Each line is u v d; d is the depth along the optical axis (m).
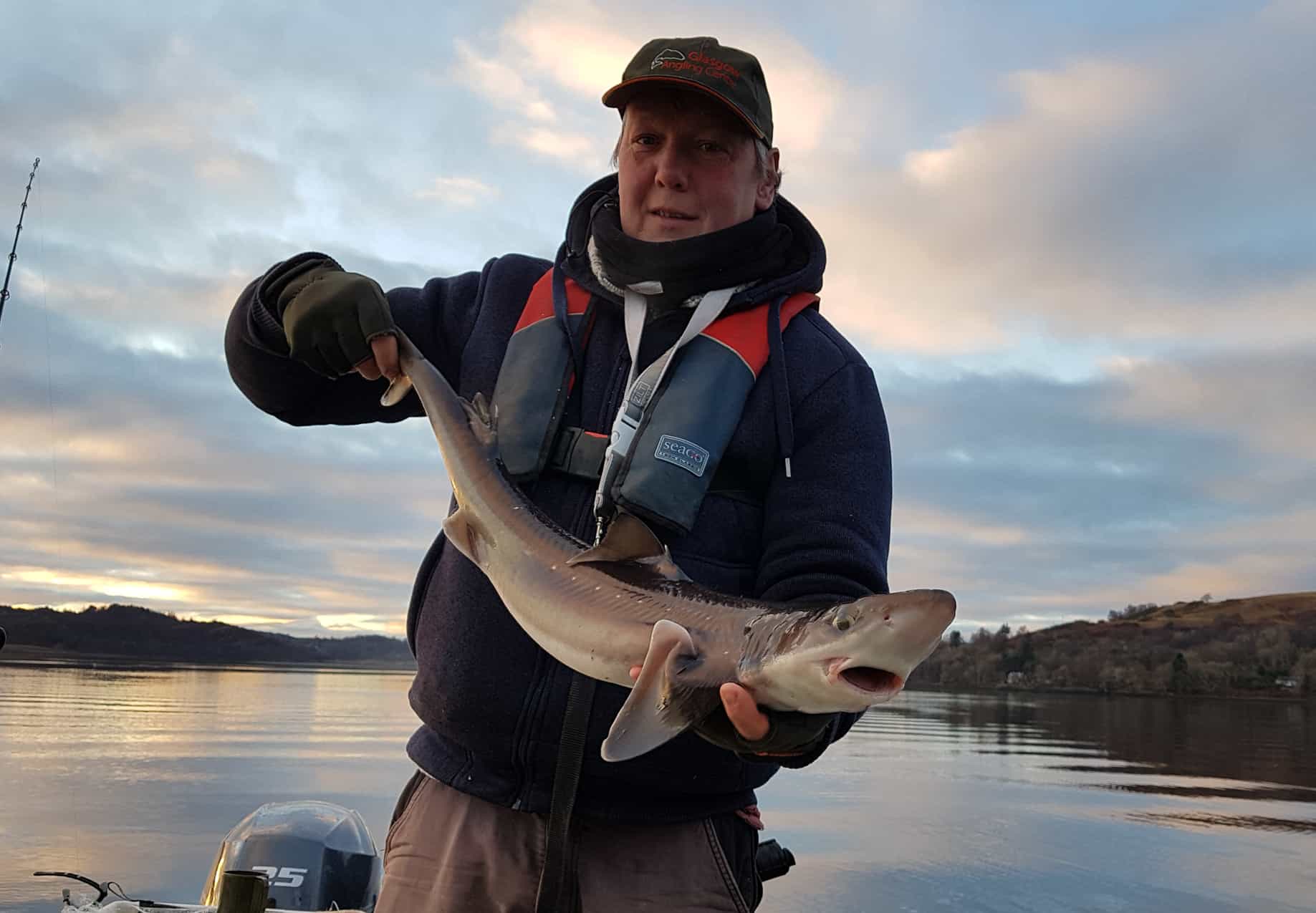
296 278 1.23
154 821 6.98
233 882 1.09
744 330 1.19
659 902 1.11
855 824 7.97
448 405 1.22
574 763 1.07
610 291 1.25
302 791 8.81
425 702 1.18
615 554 1.11
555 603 1.10
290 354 1.22
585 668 1.08
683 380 1.16
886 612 0.90
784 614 0.99
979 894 5.43
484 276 1.39
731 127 1.21
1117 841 7.28
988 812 8.78
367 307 1.17
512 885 1.12
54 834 6.32
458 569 1.21
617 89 1.22
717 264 1.20
